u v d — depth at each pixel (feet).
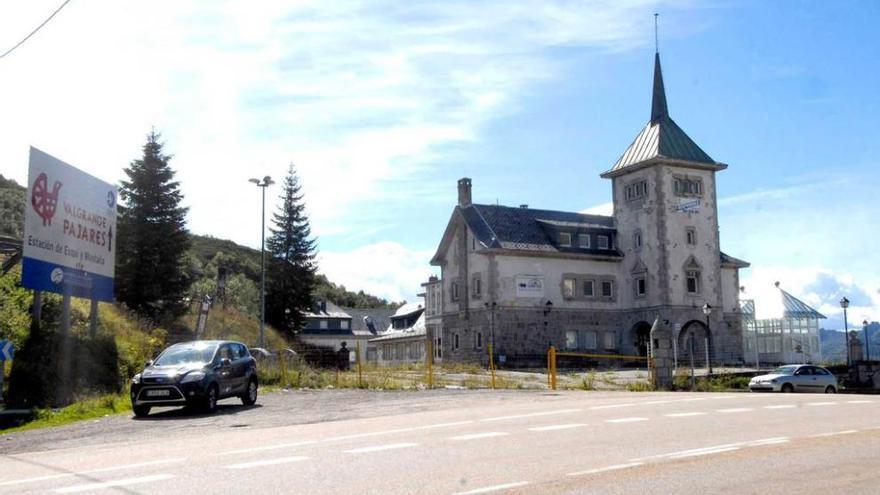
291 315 233.14
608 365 189.98
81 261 88.33
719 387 127.75
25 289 87.30
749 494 28.17
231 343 74.08
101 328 101.50
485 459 36.01
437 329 232.53
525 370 163.63
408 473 32.63
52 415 66.33
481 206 193.26
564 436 43.88
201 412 67.56
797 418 53.11
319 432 48.24
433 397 78.28
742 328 210.38
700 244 193.36
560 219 201.16
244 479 31.83
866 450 38.27
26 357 75.66
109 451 42.14
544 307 185.26
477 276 186.50
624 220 199.31
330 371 118.62
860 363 158.71
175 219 166.61
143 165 165.68
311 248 236.63
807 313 198.59
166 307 162.50
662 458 35.83
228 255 400.06
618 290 196.75
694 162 193.16
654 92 203.82
